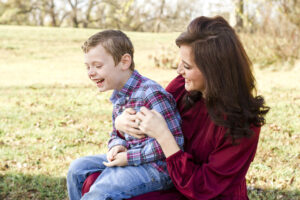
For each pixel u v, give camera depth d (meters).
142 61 16.89
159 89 2.03
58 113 7.15
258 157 4.46
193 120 1.97
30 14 43.66
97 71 2.12
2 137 5.56
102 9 41.38
